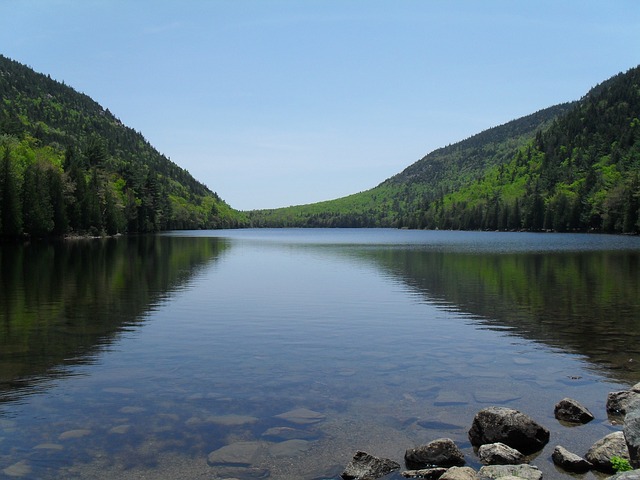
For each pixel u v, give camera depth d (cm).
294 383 1338
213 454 927
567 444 998
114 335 1911
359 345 1775
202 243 10475
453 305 2670
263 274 4366
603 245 9219
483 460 929
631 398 1146
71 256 5922
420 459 909
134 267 4753
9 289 3153
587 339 1869
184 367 1481
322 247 9431
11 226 8250
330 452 948
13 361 1527
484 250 7931
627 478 714
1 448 938
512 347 1748
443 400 1216
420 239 13825
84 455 915
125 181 15212
